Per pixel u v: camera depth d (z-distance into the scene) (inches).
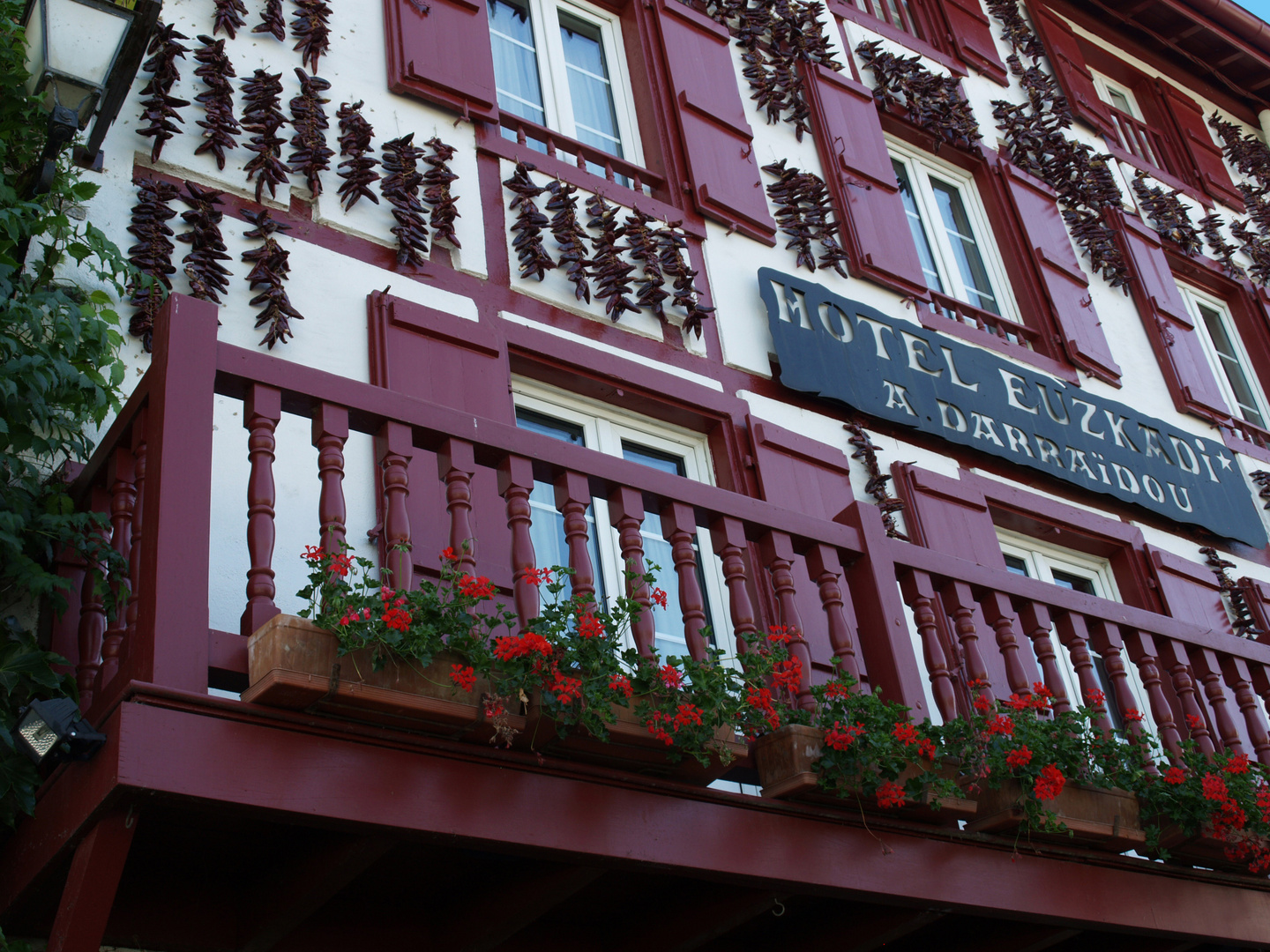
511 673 165.8
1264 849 235.3
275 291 236.1
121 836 145.9
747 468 288.2
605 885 200.4
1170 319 426.6
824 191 340.5
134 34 203.6
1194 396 409.1
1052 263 398.6
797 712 198.2
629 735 175.6
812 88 366.6
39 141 205.9
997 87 438.9
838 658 204.5
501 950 202.7
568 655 170.4
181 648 153.8
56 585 175.8
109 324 204.8
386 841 161.6
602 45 349.1
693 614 194.4
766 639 197.3
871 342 327.9
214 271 231.8
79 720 147.5
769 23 368.8
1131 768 230.4
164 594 155.3
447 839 162.7
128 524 180.4
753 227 327.0
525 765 172.4
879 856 199.8
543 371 272.7
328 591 160.4
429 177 270.5
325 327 243.1
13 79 204.4
